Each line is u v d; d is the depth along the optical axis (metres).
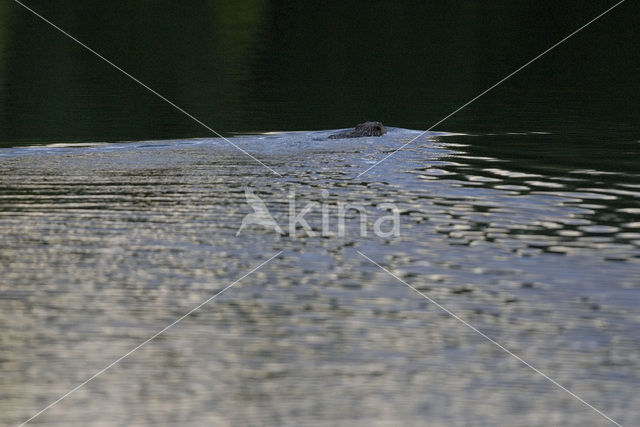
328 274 41.97
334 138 74.94
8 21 156.00
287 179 59.47
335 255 44.59
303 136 76.25
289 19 165.75
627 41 143.75
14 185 57.91
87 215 51.09
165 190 56.56
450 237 47.00
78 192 56.19
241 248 45.62
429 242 46.31
